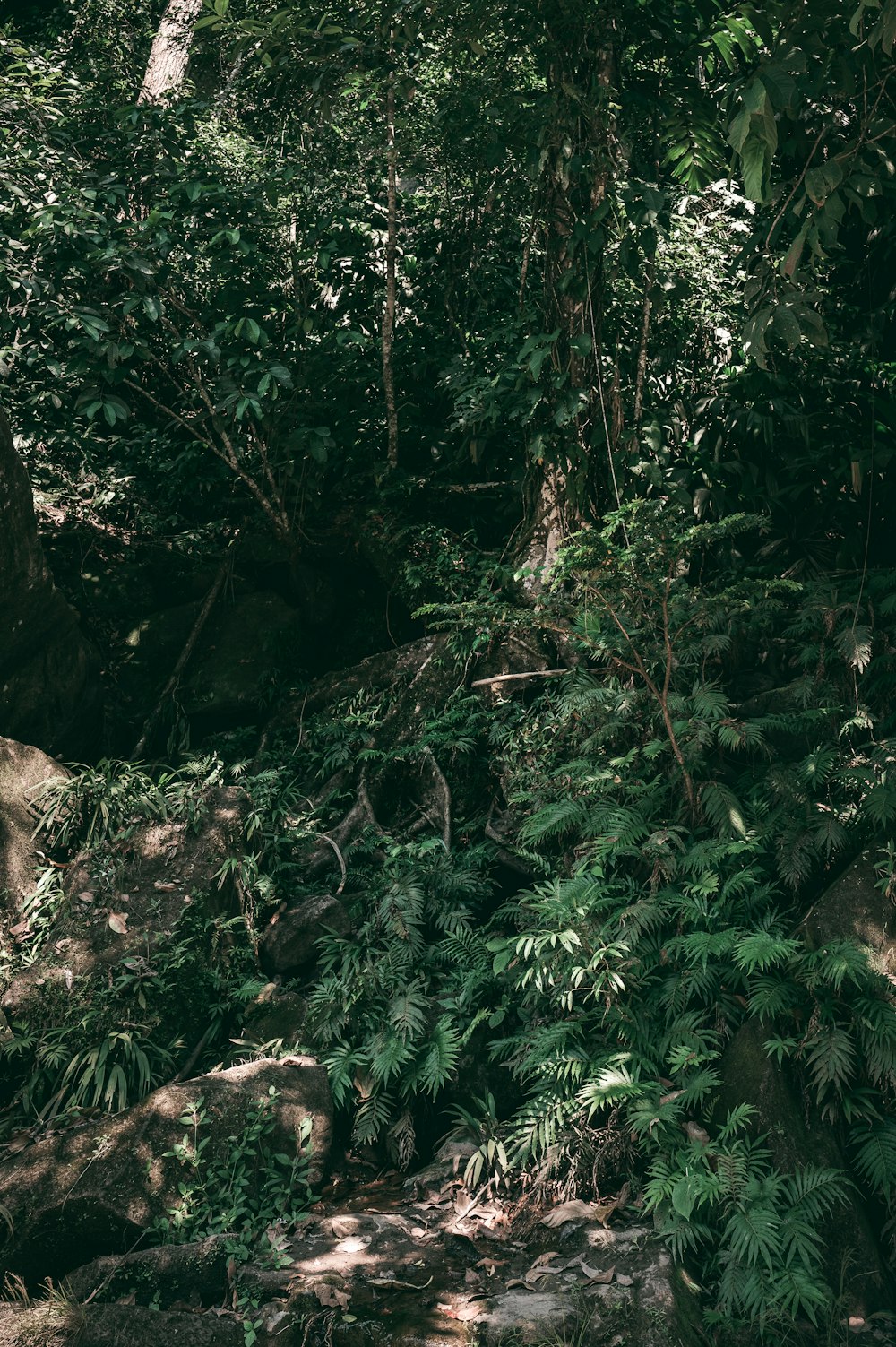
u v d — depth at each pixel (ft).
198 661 24.98
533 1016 16.69
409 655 23.18
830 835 16.15
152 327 26.25
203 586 26.43
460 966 17.63
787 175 23.12
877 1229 13.80
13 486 20.48
